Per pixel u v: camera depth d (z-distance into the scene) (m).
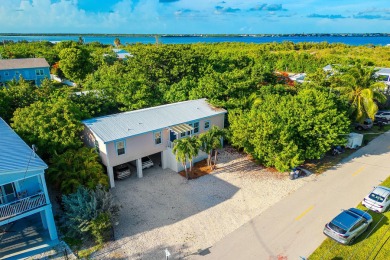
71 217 18.22
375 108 33.03
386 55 76.00
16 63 58.84
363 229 18.56
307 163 29.08
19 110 25.78
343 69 39.09
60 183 21.59
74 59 58.50
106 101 32.16
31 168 16.58
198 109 30.94
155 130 25.97
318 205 22.08
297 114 28.00
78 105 28.23
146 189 24.45
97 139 24.47
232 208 21.81
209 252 17.55
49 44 112.62
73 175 21.52
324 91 32.66
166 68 41.62
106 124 25.64
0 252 17.45
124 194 23.70
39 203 17.39
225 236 18.89
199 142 25.27
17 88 30.58
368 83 34.59
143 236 18.92
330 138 27.02
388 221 20.14
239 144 27.89
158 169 27.98
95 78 40.38
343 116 28.31
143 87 33.97
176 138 28.09
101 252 17.53
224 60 51.44
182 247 17.97
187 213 21.30
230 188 24.55
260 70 41.03
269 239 18.58
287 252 17.48
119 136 24.02
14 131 23.17
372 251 17.47
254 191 24.06
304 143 27.73
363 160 29.61
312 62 70.69
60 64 60.50
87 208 17.94
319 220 20.36
